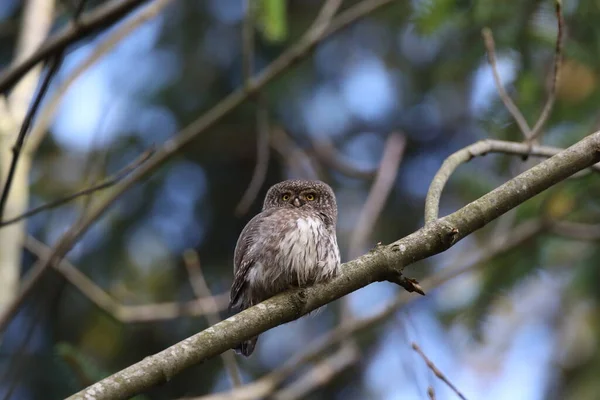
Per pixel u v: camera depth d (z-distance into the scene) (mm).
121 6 7992
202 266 15891
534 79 10367
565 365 14484
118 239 15000
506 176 11555
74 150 15820
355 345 11891
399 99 16734
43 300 10617
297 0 16125
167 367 6227
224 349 6512
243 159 16406
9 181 7992
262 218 8570
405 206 16891
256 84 10680
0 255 10477
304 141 16312
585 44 10547
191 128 10594
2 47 15508
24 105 10992
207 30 15945
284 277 8023
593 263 11984
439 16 10477
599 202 11586
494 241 11438
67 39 7961
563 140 10922
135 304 14789
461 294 12336
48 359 14188
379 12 15445
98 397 5945
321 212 8859
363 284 6949
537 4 10258
